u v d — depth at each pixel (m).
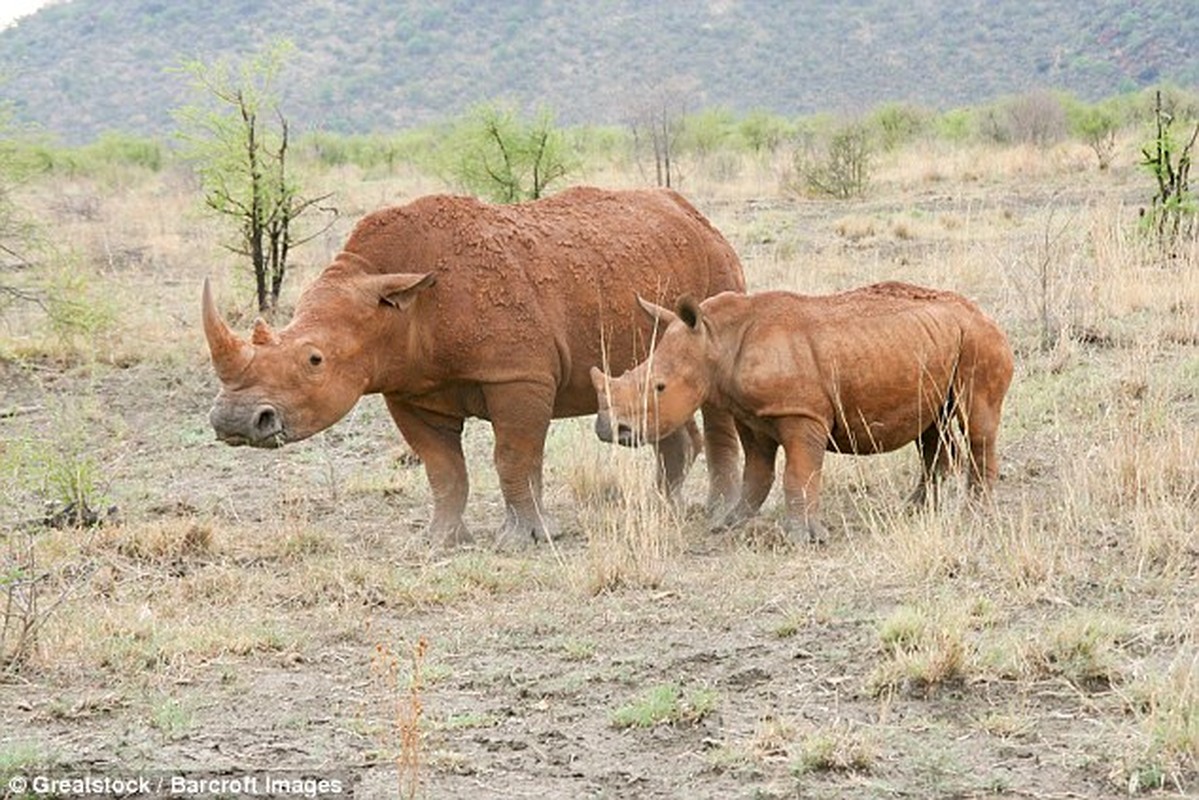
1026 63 144.12
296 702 10.39
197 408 20.05
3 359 22.11
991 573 11.87
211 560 13.70
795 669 10.45
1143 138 41.28
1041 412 16.55
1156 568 11.78
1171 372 17.09
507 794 8.88
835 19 161.75
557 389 14.28
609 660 10.84
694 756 9.27
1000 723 9.36
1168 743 8.84
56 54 183.38
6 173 24.14
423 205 13.89
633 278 14.46
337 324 13.27
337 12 182.88
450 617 11.98
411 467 17.14
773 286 24.31
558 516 14.91
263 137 24.77
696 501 15.21
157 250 32.19
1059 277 21.05
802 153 43.09
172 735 9.89
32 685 10.81
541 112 30.23
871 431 13.40
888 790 8.66
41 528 14.70
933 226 30.78
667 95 60.03
